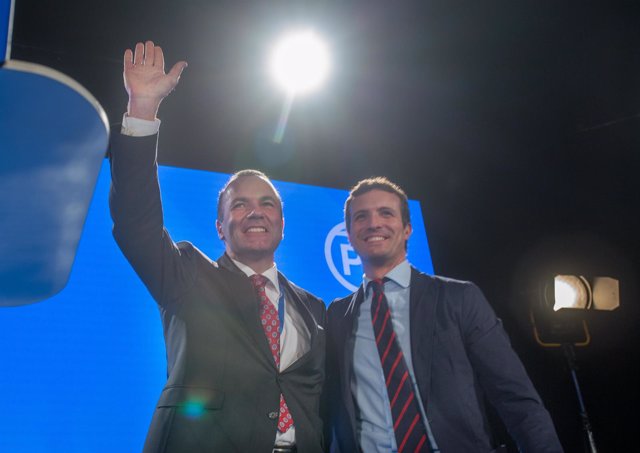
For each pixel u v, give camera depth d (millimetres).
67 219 627
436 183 3582
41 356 2201
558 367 3289
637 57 3078
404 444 1589
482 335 1731
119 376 2289
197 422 1386
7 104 427
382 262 1952
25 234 648
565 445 3156
